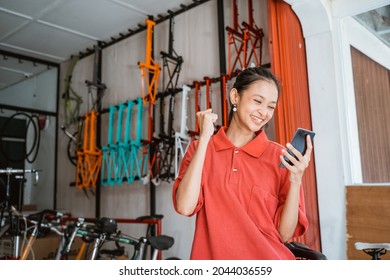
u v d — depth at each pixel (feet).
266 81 3.44
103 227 7.72
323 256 4.44
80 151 13.83
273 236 3.32
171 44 11.60
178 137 10.52
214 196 3.45
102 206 14.23
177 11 12.13
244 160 3.53
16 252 8.30
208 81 10.36
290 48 8.36
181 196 3.30
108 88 14.83
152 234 10.93
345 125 7.89
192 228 10.86
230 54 10.43
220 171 3.52
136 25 13.56
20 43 14.99
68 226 8.08
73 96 16.79
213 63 10.94
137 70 13.65
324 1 7.98
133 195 13.02
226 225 3.30
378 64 9.25
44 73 18.22
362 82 8.67
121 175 13.08
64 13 12.48
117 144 12.82
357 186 7.54
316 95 8.27
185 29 11.91
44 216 8.81
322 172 8.04
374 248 5.34
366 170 8.22
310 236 7.88
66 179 16.34
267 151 3.59
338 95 8.02
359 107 8.43
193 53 11.55
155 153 11.48
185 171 3.56
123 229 13.21
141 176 12.13
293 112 8.08
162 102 11.94
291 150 3.23
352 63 8.54
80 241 12.42
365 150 8.25
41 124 17.75
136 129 13.24
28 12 12.34
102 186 14.34
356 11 8.02
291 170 3.24
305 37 8.57
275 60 8.20
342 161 7.78
